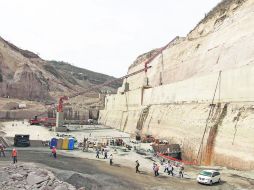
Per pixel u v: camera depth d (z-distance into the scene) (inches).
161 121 2733.8
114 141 2429.9
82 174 1250.6
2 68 5728.3
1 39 7224.4
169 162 1728.6
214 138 1764.3
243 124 1563.7
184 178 1382.9
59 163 1487.5
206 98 2078.0
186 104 2364.7
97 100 6441.9
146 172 1469.0
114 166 1563.7
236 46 2470.5
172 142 2342.5
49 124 3799.2
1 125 3469.5
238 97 1718.8
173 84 2751.0
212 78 2033.7
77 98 6747.1
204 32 3494.1
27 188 1017.5
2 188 1004.6
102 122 5064.0
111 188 1122.0
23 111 4515.3
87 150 2044.8
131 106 3887.8
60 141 2060.8
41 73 7126.0
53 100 6318.9
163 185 1223.5
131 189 1132.5
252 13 2578.7
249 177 1357.0
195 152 1910.7
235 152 1553.9
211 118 1887.3
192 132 2049.7
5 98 5118.1
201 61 2984.7
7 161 1418.6
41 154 1765.5
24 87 5659.5
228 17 3093.0
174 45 4239.7
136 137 2763.3
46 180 1075.9
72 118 5315.0
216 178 1268.5
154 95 3216.0
